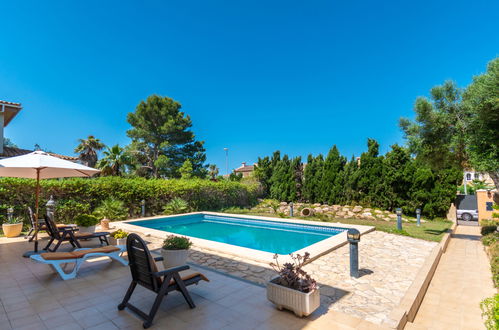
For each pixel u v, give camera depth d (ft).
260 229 43.80
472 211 58.59
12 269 17.11
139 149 100.99
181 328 9.76
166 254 16.71
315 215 53.47
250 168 155.84
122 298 12.53
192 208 59.00
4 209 33.76
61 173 26.35
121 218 44.06
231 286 14.39
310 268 18.81
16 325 9.93
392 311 11.75
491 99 25.50
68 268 17.12
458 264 23.11
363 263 20.26
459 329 11.80
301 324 10.20
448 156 34.17
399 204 53.62
